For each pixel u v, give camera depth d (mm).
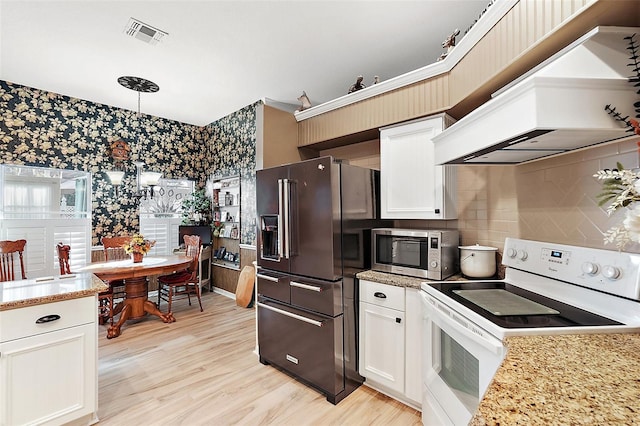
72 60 3061
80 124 4141
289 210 2412
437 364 1650
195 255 4242
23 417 1630
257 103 4215
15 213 3750
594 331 1127
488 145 1380
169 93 3891
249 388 2305
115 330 3273
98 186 4301
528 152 1578
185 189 5320
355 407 2080
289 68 3199
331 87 3680
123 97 4066
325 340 2195
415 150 2387
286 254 2377
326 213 2189
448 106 2189
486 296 1587
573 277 1412
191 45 2785
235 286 4734
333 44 2754
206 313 4055
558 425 579
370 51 2861
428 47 2799
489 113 1365
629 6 1116
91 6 2270
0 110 3574
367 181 2578
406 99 2445
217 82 3557
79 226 4156
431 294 1751
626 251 1349
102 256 4301
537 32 1383
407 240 2262
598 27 1169
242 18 2396
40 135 3834
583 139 1292
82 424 1869
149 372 2529
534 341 1055
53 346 1732
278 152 3184
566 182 1662
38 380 1682
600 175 983
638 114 1115
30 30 2557
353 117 2836
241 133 4566
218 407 2070
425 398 1792
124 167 4535
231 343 3117
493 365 1157
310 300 2299
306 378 2314
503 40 1609
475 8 2262
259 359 2748
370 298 2250
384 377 2164
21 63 3127
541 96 1088
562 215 1689
